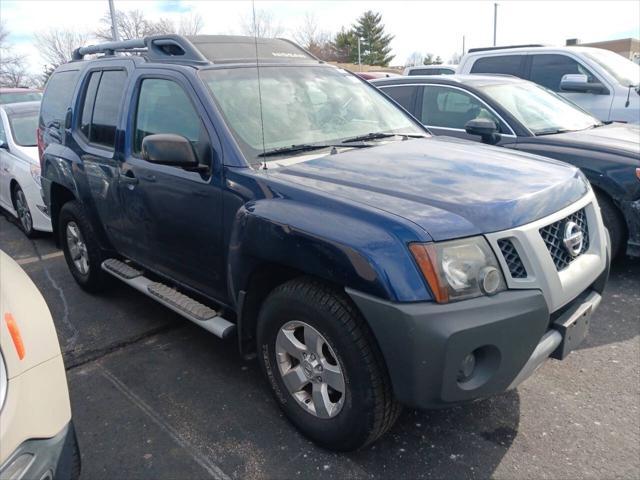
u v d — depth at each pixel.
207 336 4.09
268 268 2.88
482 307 2.27
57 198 5.08
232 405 3.20
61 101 5.02
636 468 2.61
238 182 2.94
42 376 2.00
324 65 4.11
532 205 2.55
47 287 5.18
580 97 7.29
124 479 2.65
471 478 2.58
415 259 2.24
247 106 3.33
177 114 3.45
